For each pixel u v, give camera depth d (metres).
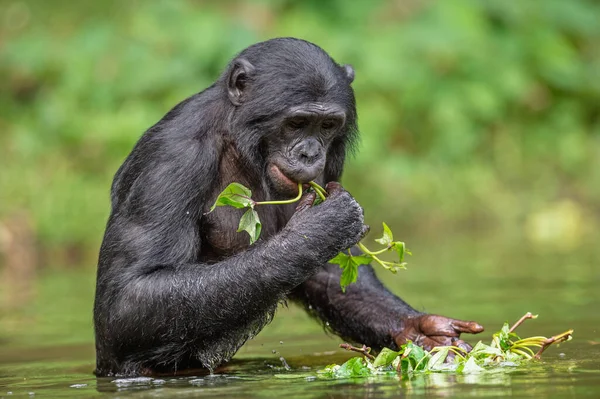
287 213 9.32
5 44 26.28
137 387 7.48
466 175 25.03
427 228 23.27
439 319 8.98
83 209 20.19
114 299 8.54
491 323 10.77
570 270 15.80
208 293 8.25
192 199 8.72
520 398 6.16
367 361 7.97
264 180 8.96
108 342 8.69
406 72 25.69
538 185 25.47
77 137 22.84
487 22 28.38
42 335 11.34
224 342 8.53
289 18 26.41
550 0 29.36
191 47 24.75
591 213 24.39
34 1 27.67
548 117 27.59
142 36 25.09
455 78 26.45
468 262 17.62
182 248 8.59
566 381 6.76
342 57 25.42
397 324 9.39
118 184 9.16
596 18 29.52
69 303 13.83
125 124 22.75
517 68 27.27
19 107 24.66
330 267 9.77
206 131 8.99
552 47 28.11
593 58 29.20
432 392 6.51
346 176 23.44
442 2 27.39
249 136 8.87
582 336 9.48
